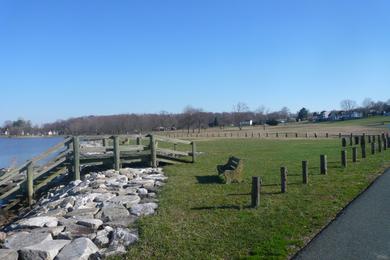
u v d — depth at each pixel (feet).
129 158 79.41
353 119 482.28
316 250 28.04
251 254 27.73
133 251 29.40
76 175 71.97
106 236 33.01
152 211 41.16
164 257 28.07
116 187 57.16
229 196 47.34
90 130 433.07
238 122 479.82
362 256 26.76
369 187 50.42
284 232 32.24
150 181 60.54
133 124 430.20
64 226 36.70
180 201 45.39
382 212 37.81
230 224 35.17
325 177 59.57
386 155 90.99
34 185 71.51
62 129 495.82
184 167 77.77
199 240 31.17
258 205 41.32
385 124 345.10
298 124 458.91
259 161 85.56
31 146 294.87
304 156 95.35
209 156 100.63
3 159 179.63
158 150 81.56
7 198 68.33
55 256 29.14
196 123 435.94
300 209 39.63
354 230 32.37
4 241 32.86
